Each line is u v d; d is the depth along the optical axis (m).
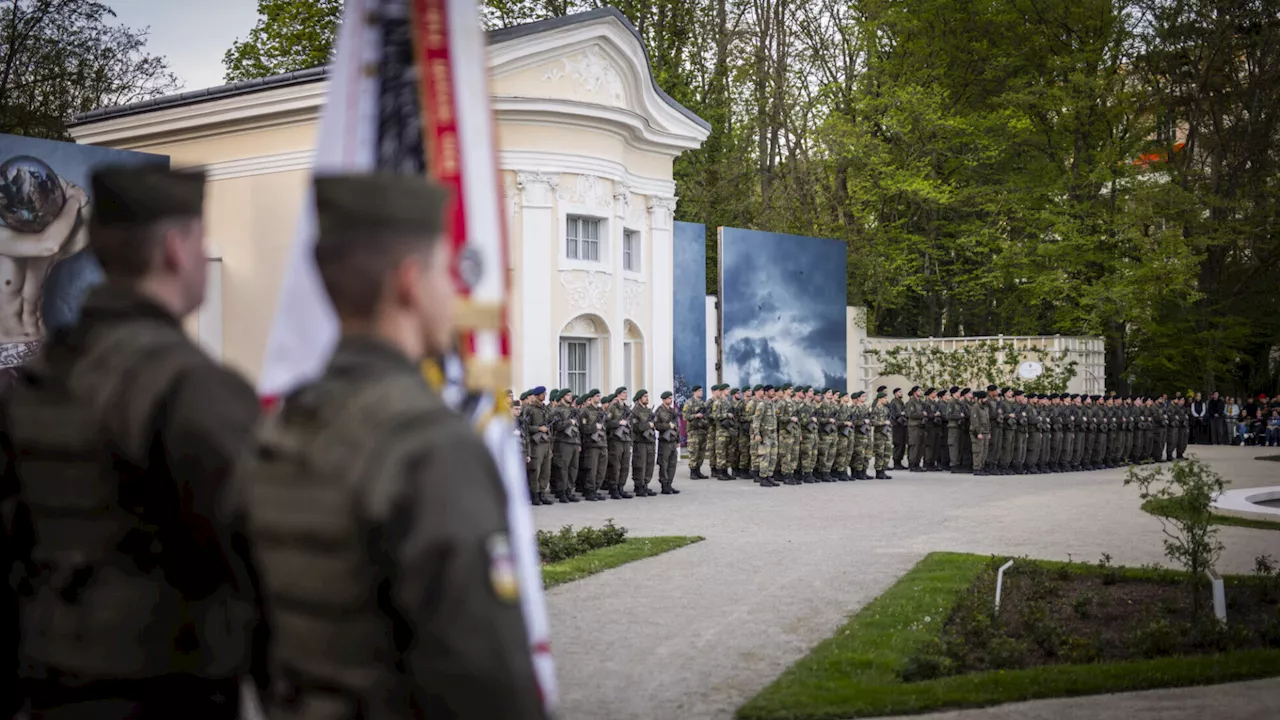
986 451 29.33
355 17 3.15
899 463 31.86
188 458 2.66
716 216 46.19
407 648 2.24
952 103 48.72
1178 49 45.47
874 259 44.91
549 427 21.56
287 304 3.17
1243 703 7.58
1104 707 7.50
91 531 2.77
